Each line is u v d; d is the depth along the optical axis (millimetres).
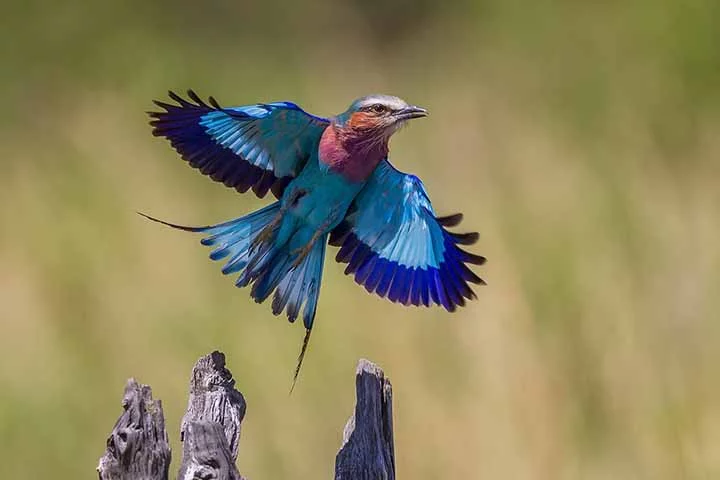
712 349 12562
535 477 11406
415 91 22047
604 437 11758
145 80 20703
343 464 7309
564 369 12047
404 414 11875
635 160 16375
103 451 12164
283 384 12164
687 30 19578
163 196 15711
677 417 11836
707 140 17297
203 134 7840
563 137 18047
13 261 14375
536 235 13789
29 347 13039
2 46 21094
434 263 7855
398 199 7980
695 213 14945
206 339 12727
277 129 7930
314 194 7988
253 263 8016
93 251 14242
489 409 11781
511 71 21594
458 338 12391
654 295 13219
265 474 11570
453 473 11477
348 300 12930
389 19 25547
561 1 22203
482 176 16328
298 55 24016
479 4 23859
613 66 20016
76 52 21359
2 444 12039
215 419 7285
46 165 17031
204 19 24672
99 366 12617
